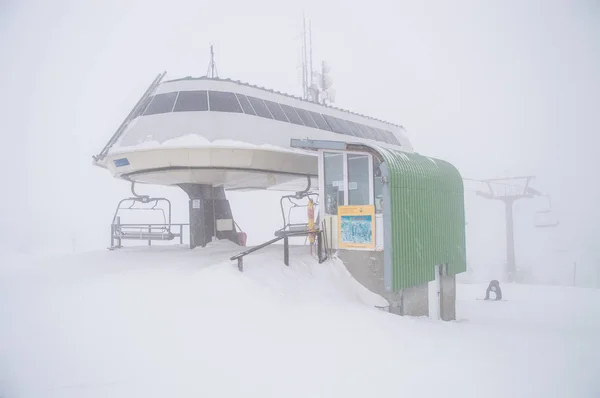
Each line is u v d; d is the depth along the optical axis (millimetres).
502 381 5844
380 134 18438
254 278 9547
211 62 14711
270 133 12984
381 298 10312
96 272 11141
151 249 14445
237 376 5938
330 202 11594
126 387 5562
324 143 11102
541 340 8203
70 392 5402
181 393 5430
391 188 10156
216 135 12062
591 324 12719
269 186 16656
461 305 17031
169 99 12680
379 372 6133
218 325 7633
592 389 5531
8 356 6426
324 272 10758
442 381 5832
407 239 10727
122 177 14211
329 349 6996
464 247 13977
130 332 7348
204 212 14531
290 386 5664
